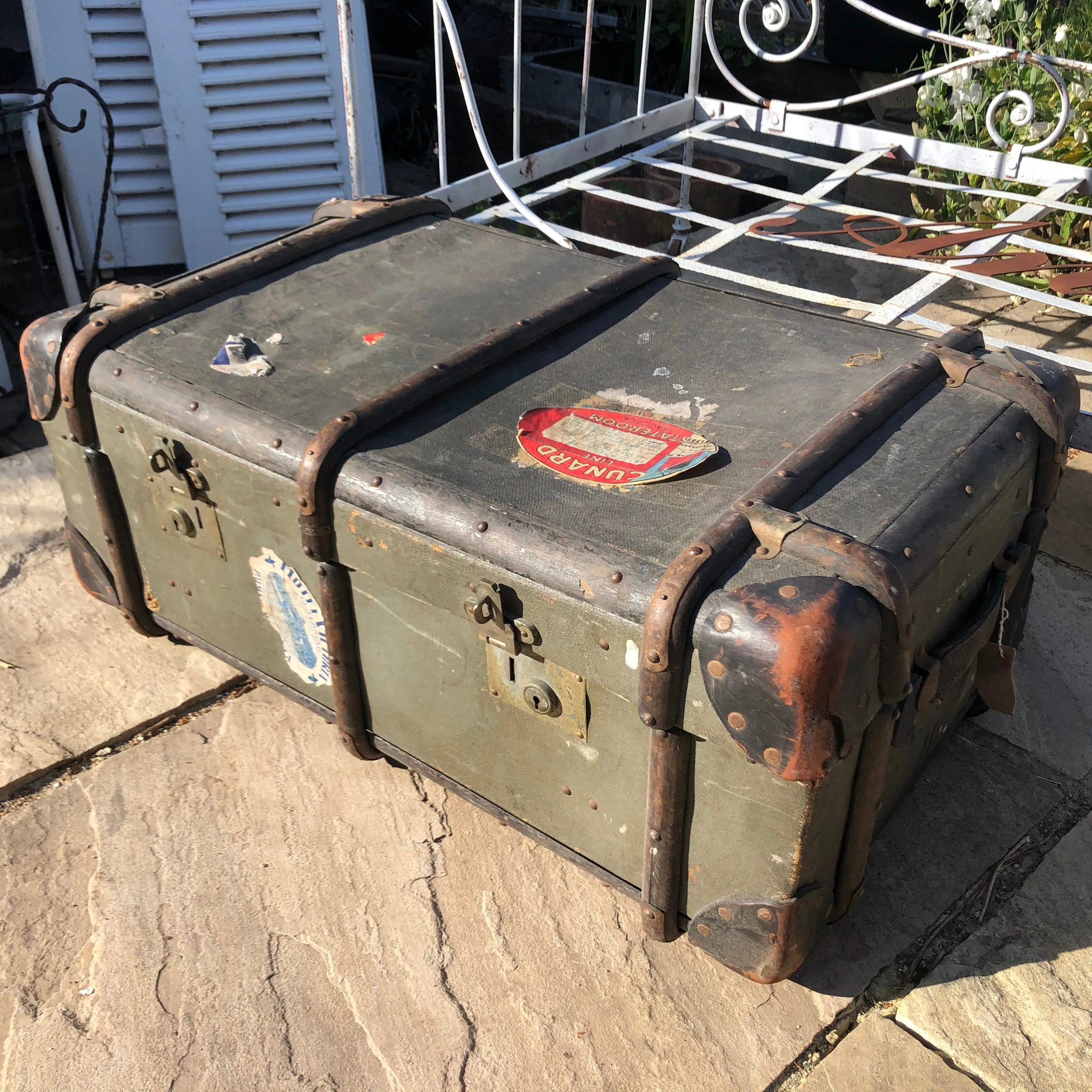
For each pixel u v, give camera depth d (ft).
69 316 6.37
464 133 17.60
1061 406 5.57
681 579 4.20
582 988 5.37
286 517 5.42
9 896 5.78
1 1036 5.12
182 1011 5.24
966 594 5.26
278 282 6.81
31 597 7.84
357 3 12.23
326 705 6.24
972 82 11.15
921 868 5.95
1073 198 10.14
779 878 4.63
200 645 6.86
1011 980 5.38
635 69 18.37
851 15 16.48
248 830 6.16
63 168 11.75
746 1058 5.09
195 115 12.24
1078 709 6.88
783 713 4.04
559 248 7.28
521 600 4.67
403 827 6.19
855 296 12.16
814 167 15.69
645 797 4.86
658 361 5.95
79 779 6.48
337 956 5.50
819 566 4.26
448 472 5.00
